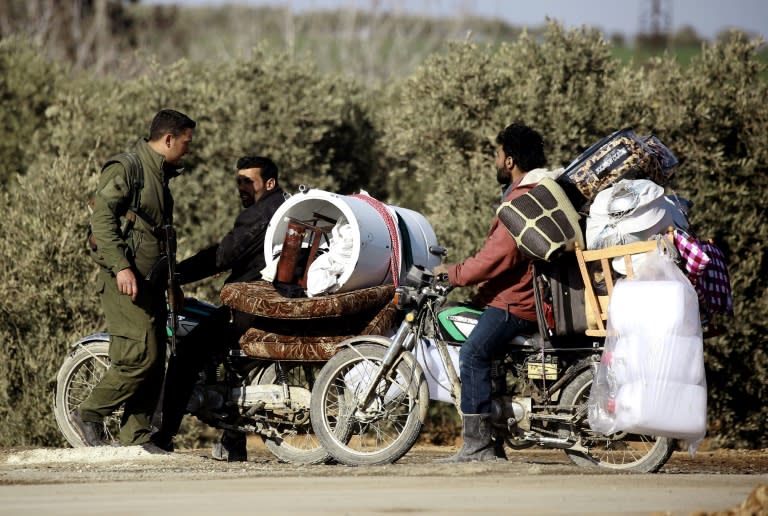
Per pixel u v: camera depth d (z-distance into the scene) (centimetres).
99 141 4306
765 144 4103
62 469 2533
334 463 2753
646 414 2306
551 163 4172
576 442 2553
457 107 4362
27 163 5088
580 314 2480
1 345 3769
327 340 2642
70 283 3778
